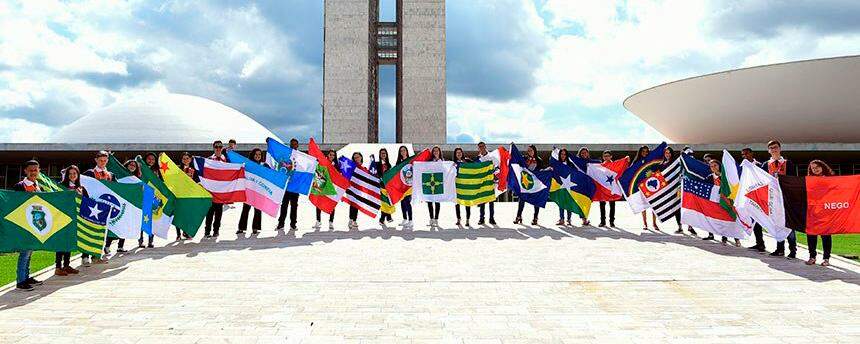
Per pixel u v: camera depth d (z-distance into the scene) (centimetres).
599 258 827
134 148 3488
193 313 546
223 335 481
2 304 579
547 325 509
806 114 3164
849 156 3506
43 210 666
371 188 1201
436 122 6178
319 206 1164
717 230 973
